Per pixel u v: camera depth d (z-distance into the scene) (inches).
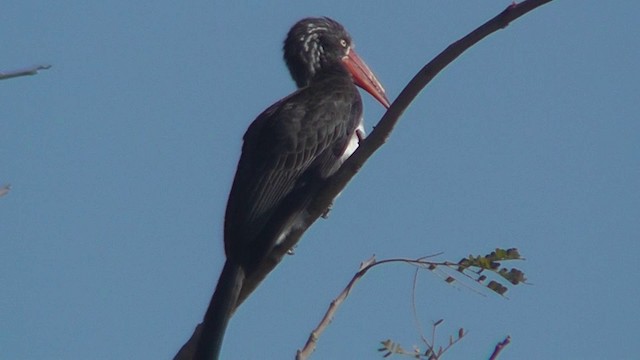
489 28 328.2
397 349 316.8
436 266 323.3
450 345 315.6
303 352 311.4
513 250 320.2
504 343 310.3
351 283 322.7
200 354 365.4
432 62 340.8
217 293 389.1
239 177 442.0
